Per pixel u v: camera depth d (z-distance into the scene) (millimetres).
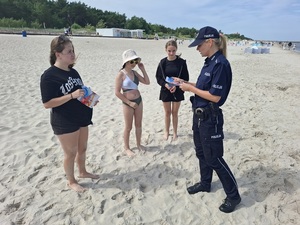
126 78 3906
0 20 59719
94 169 3826
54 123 2893
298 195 3223
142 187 3445
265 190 3328
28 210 2936
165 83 4293
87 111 3043
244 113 6648
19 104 6637
